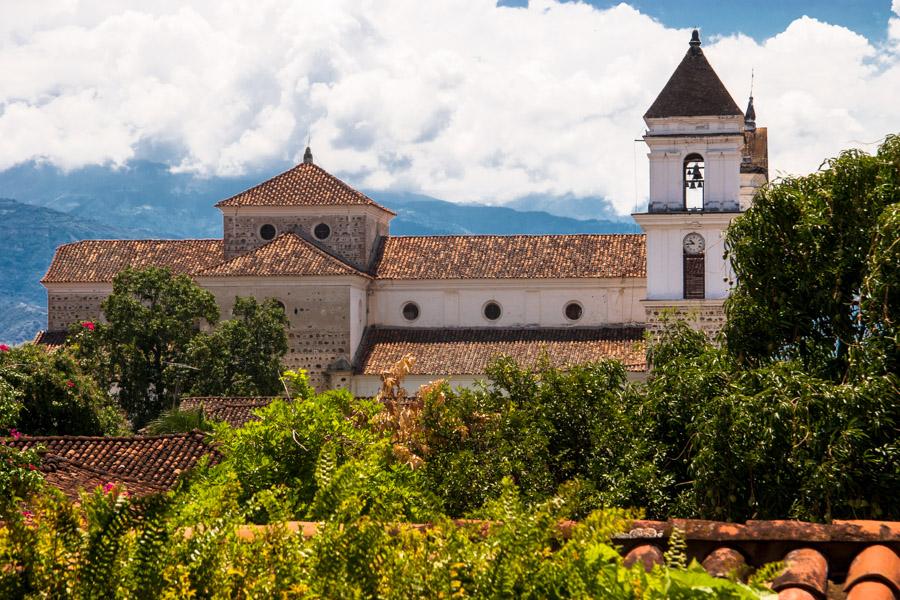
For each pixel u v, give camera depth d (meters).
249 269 79.19
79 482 36.41
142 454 42.53
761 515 25.36
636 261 79.94
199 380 73.25
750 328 29.77
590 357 75.94
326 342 78.44
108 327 74.38
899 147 29.11
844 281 28.61
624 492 28.98
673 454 31.23
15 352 56.44
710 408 27.12
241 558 10.44
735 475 25.75
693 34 77.38
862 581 10.75
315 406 28.02
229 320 76.50
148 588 9.87
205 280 79.62
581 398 33.81
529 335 79.38
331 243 83.19
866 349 25.55
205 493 13.62
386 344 80.31
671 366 31.98
